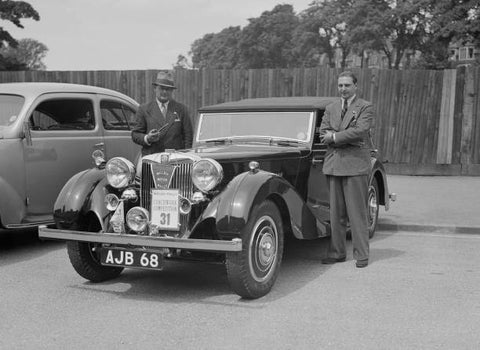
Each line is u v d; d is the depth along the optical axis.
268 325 4.18
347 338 3.91
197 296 4.93
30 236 7.55
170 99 6.54
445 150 12.38
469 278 5.43
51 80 13.87
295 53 79.19
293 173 5.77
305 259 6.30
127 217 4.82
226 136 6.32
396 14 49.75
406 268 5.82
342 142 5.58
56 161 6.77
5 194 6.16
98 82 13.77
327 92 12.65
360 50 56.31
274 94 12.95
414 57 60.72
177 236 4.75
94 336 3.98
